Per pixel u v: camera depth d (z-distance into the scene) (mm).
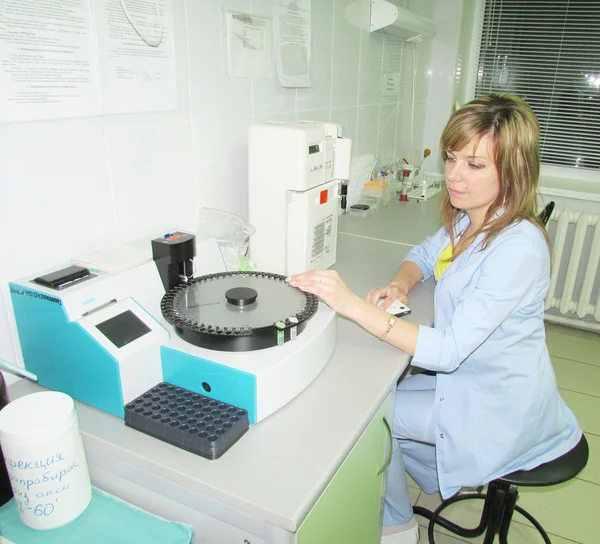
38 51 965
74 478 796
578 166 3279
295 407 947
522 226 1140
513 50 3283
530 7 3156
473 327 1090
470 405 1241
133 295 1003
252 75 1586
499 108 1085
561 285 3174
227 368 873
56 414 763
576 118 3203
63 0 992
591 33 3025
